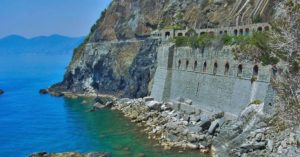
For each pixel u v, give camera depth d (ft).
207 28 394.73
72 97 500.33
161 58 360.48
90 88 565.53
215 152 210.59
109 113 362.74
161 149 229.25
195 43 304.91
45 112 389.60
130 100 397.80
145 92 411.34
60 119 347.56
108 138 266.77
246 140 190.60
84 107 414.41
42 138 278.67
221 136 216.13
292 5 93.25
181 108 307.78
